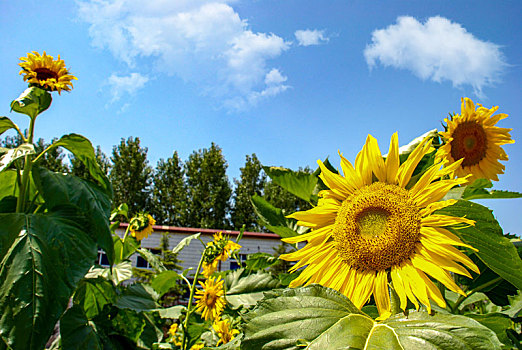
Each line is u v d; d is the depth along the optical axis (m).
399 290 1.04
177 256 19.30
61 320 2.55
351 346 0.81
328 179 1.28
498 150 1.84
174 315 3.80
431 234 1.07
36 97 2.71
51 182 2.49
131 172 38.59
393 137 1.24
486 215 1.04
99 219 2.47
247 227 38.31
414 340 0.80
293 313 0.95
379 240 1.12
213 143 41.00
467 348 0.76
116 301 3.03
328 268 1.19
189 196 39.69
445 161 1.16
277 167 1.71
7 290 1.89
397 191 1.18
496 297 1.34
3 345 1.82
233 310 3.15
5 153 2.46
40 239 2.08
